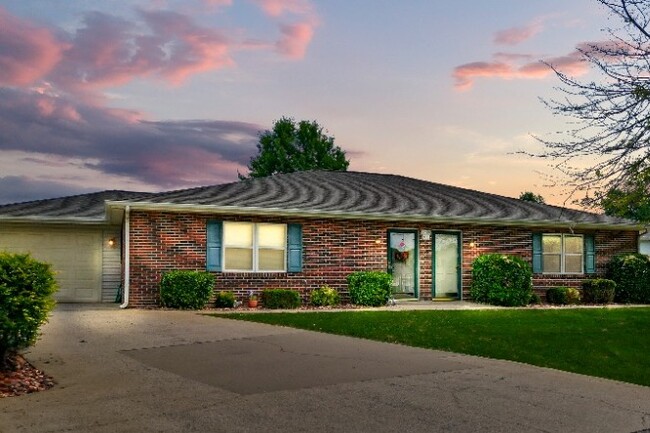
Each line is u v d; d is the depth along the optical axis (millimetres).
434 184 27672
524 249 22891
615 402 7836
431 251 21578
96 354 10219
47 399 7352
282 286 19375
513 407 7402
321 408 7113
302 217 19750
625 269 23359
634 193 10359
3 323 8234
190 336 12266
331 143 51812
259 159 51438
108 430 6160
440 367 9664
